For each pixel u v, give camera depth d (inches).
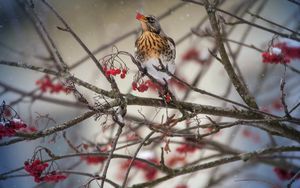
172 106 281.0
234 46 702.5
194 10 787.4
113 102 269.1
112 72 269.3
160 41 341.7
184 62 506.0
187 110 282.0
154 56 341.7
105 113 258.4
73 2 788.6
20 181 629.6
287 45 376.2
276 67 575.5
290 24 640.4
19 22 688.4
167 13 405.7
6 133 263.0
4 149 648.4
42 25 282.0
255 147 556.1
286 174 411.2
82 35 782.5
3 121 267.0
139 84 286.2
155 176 430.0
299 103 250.8
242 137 566.6
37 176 278.8
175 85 483.8
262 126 294.4
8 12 694.5
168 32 770.2
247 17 724.0
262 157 342.3
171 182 539.8
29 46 584.1
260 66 639.8
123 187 238.8
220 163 303.3
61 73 273.6
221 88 682.8
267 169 542.3
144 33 347.3
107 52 637.3
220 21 304.8
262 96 545.0
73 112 667.4
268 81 578.6
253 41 713.6
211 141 391.5
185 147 401.7
